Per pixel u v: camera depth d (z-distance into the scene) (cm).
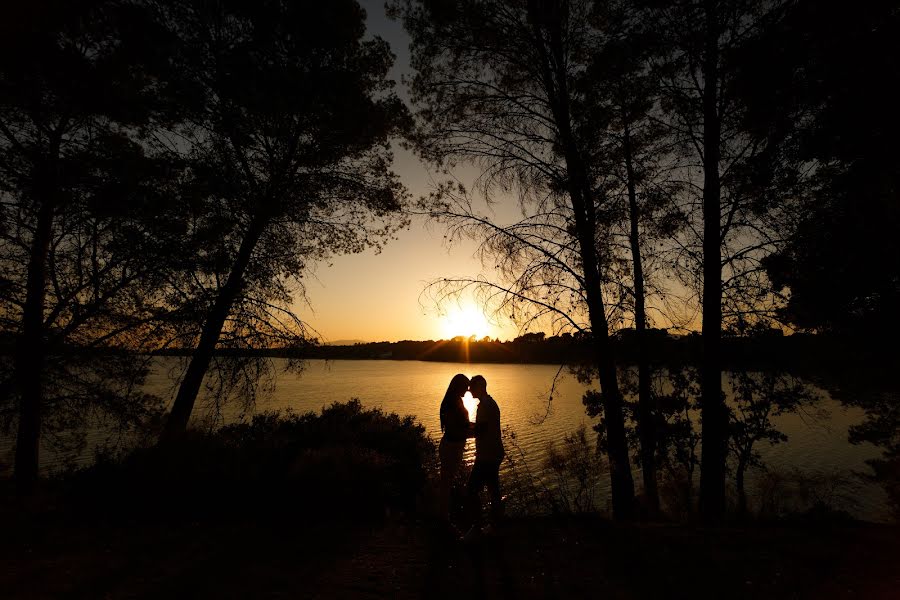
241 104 1017
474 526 484
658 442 1218
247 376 1062
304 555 429
